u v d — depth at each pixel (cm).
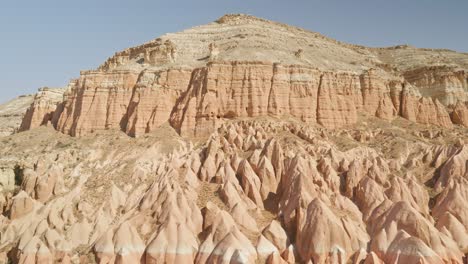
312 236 4288
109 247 4453
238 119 7131
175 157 6003
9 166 6362
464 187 5119
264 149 5694
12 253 4803
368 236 4556
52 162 6556
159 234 4416
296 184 4934
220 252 4078
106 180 6047
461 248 4425
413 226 4275
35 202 5478
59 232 5009
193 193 5200
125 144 7062
